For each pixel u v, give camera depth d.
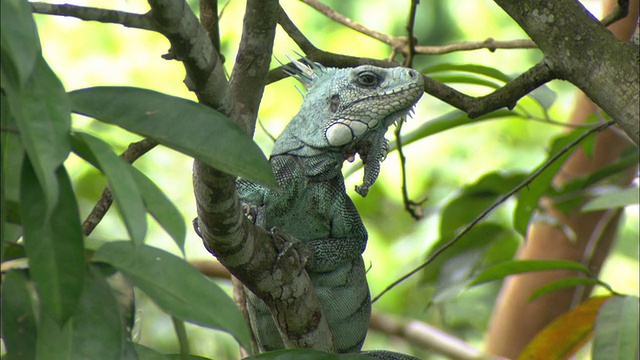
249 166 3.72
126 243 3.69
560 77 5.44
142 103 3.77
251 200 6.32
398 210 16.55
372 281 16.09
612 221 11.41
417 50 8.12
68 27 15.16
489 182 10.25
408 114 6.54
